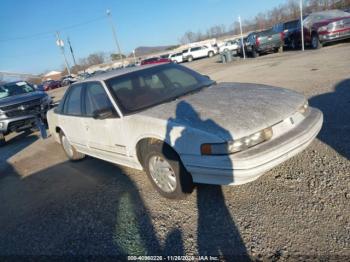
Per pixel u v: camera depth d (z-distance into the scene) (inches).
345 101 226.4
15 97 356.5
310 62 450.3
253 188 134.3
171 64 186.9
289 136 115.7
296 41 698.2
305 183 129.9
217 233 111.2
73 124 193.6
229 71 591.5
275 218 112.1
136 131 139.6
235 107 125.7
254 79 414.9
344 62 386.6
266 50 766.5
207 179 118.2
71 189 175.6
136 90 158.9
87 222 136.3
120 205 144.9
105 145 167.6
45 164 236.1
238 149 108.7
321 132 177.6
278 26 789.9
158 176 139.1
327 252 92.6
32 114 343.9
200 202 132.3
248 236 106.2
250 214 117.3
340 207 110.3
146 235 118.5
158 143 132.0
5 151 311.6
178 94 157.3
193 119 122.0
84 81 185.3
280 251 96.7
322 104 231.3
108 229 127.6
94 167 204.2
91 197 159.6
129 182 167.8
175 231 117.2
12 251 126.3
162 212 131.3
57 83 1791.3
